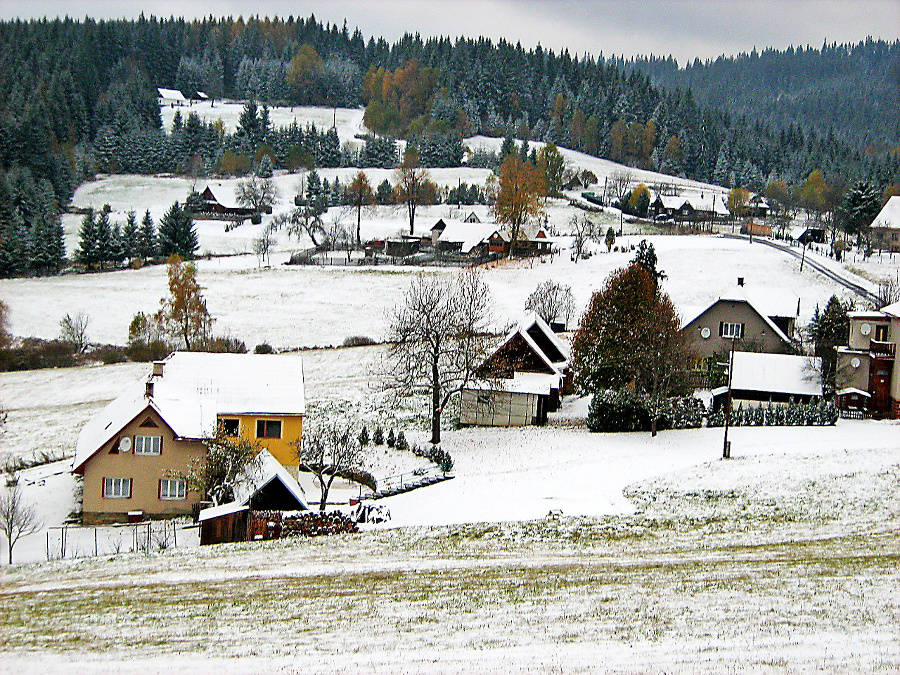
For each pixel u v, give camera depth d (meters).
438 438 64.25
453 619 30.23
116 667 27.19
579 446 61.00
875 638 27.16
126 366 89.31
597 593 32.44
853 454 52.53
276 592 33.97
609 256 134.50
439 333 66.62
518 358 71.44
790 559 35.62
